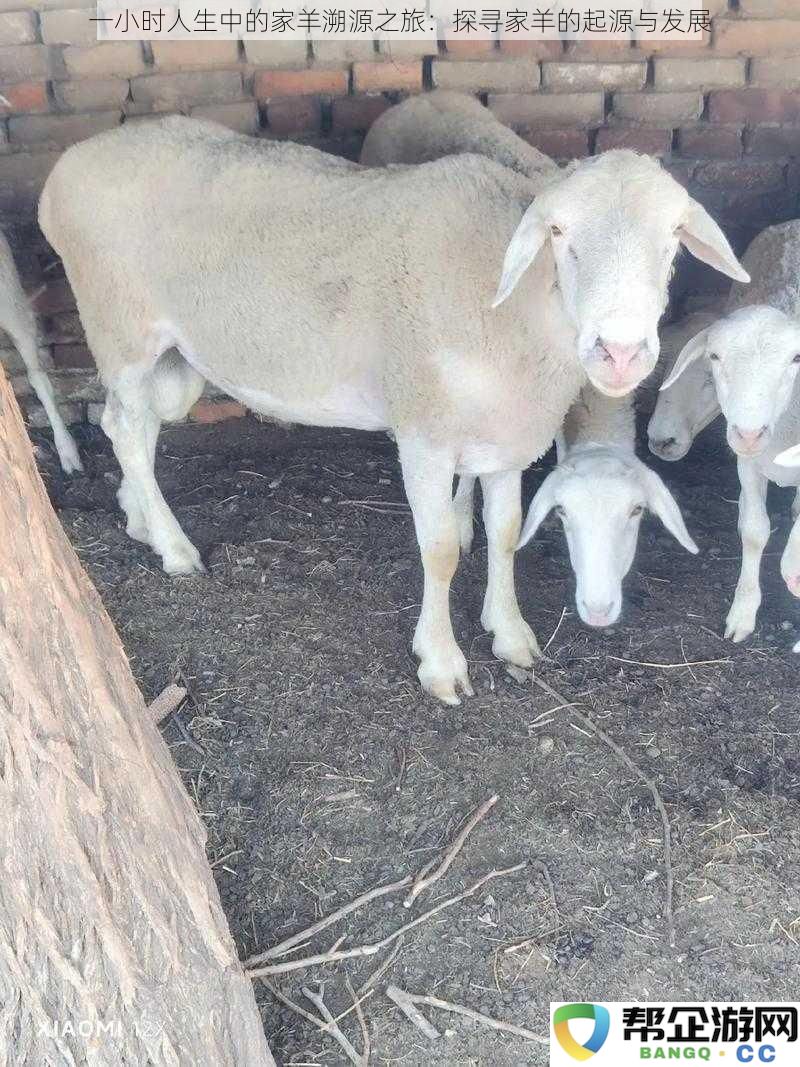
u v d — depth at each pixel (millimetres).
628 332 1213
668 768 1604
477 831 1510
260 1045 1189
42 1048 1009
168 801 1222
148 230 1771
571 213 1277
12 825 998
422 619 1747
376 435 2494
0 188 2297
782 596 1956
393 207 1562
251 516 2211
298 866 1470
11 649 1002
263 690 1751
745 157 2314
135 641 1863
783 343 1531
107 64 2186
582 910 1402
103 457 2416
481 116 1970
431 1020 1284
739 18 2168
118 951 1051
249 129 2273
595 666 1802
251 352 1753
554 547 2113
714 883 1431
